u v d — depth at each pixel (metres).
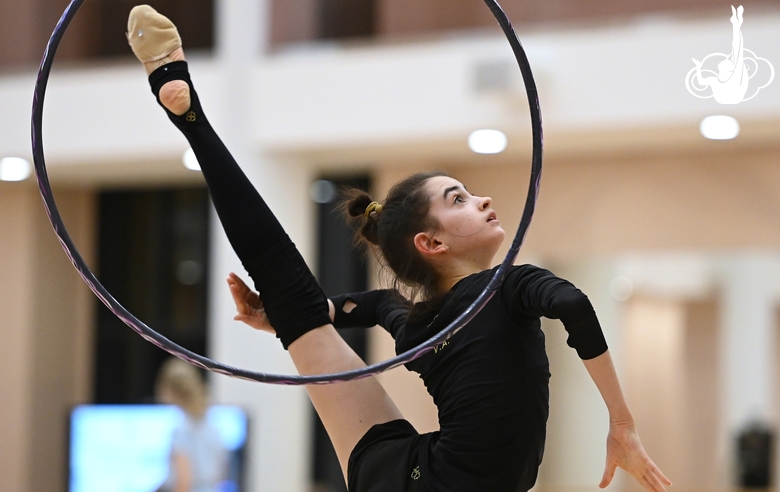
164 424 14.02
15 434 17.72
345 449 3.99
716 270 29.23
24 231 17.89
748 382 27.83
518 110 12.78
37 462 17.97
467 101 13.05
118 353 18.83
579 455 23.52
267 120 14.05
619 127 12.49
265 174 14.16
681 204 14.60
